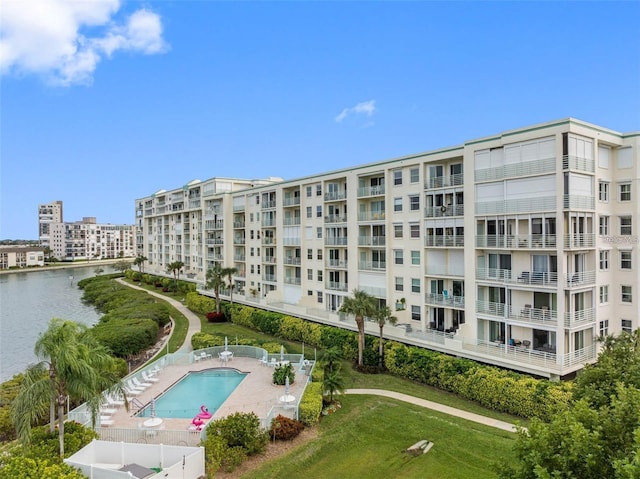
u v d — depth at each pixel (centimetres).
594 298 2972
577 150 2820
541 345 2998
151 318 5516
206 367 3631
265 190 5912
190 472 1973
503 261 3209
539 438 1225
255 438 2206
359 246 4372
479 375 2845
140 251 12912
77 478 1723
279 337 4816
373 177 4384
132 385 3080
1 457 1927
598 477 1109
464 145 3372
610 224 3108
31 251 16512
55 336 1980
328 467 2150
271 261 5844
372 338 3841
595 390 1731
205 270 7656
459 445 2272
